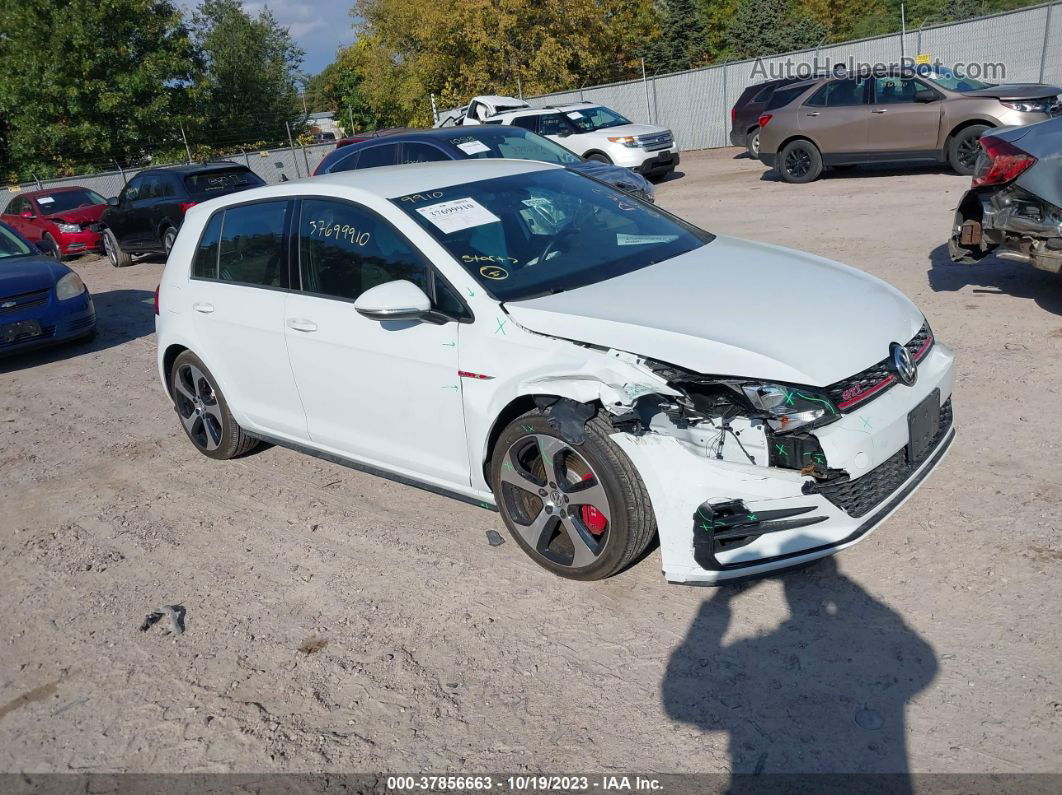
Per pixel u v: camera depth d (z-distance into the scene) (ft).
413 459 13.19
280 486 16.30
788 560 9.93
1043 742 8.07
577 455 10.75
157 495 16.60
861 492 10.09
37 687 11.09
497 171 14.84
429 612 11.56
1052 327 18.69
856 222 32.58
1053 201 18.35
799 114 45.57
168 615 12.28
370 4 126.52
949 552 11.15
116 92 100.99
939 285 22.86
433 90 109.50
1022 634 9.51
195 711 10.21
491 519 13.93
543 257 12.75
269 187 15.56
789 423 9.68
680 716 9.10
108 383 25.04
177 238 17.17
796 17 127.75
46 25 98.73
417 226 12.61
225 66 140.05
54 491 17.42
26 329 27.09
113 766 9.50
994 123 40.14
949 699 8.77
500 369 11.34
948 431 11.92
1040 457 13.20
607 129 54.29
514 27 100.37
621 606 11.08
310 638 11.35
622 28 123.24
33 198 56.49
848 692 9.09
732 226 35.94
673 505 10.06
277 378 14.96
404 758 9.04
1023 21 61.98
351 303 13.30
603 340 10.60
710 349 10.09
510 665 10.27
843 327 10.64
